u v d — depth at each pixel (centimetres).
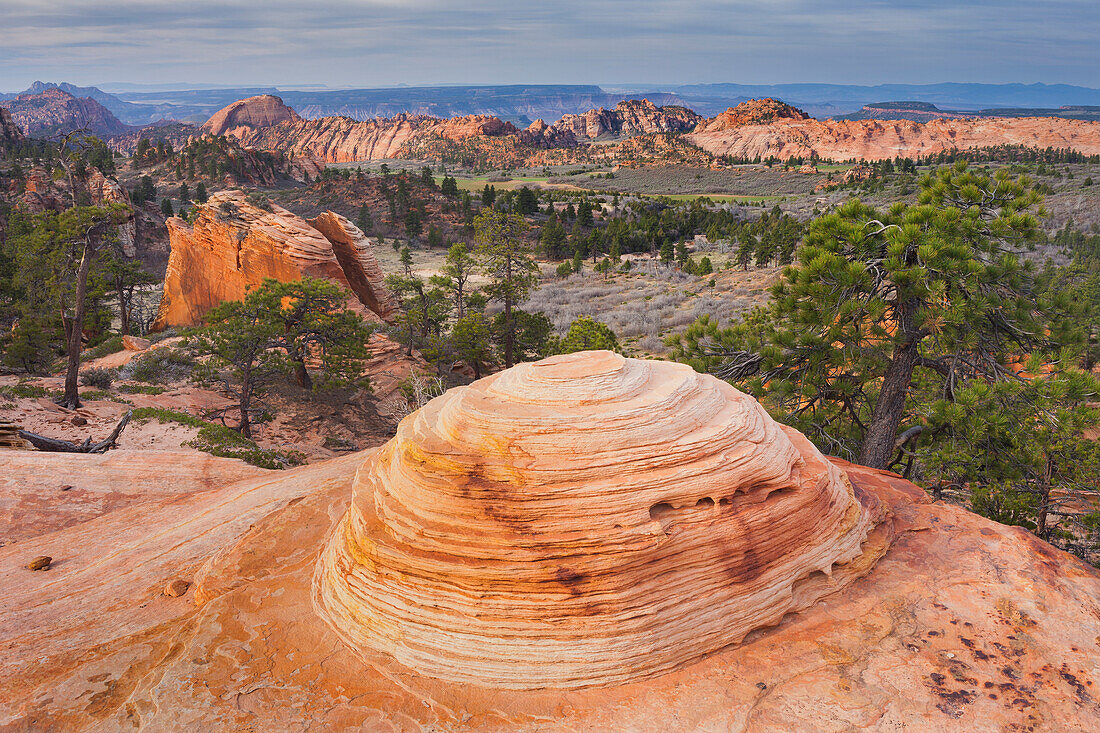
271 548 974
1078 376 1373
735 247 13650
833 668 683
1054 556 879
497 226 5278
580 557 679
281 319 3759
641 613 679
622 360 834
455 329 4616
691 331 1795
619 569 677
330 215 5556
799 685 661
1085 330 1497
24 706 677
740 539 736
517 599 673
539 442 718
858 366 1602
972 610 764
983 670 670
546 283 10338
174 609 895
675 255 12862
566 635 666
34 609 937
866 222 1567
